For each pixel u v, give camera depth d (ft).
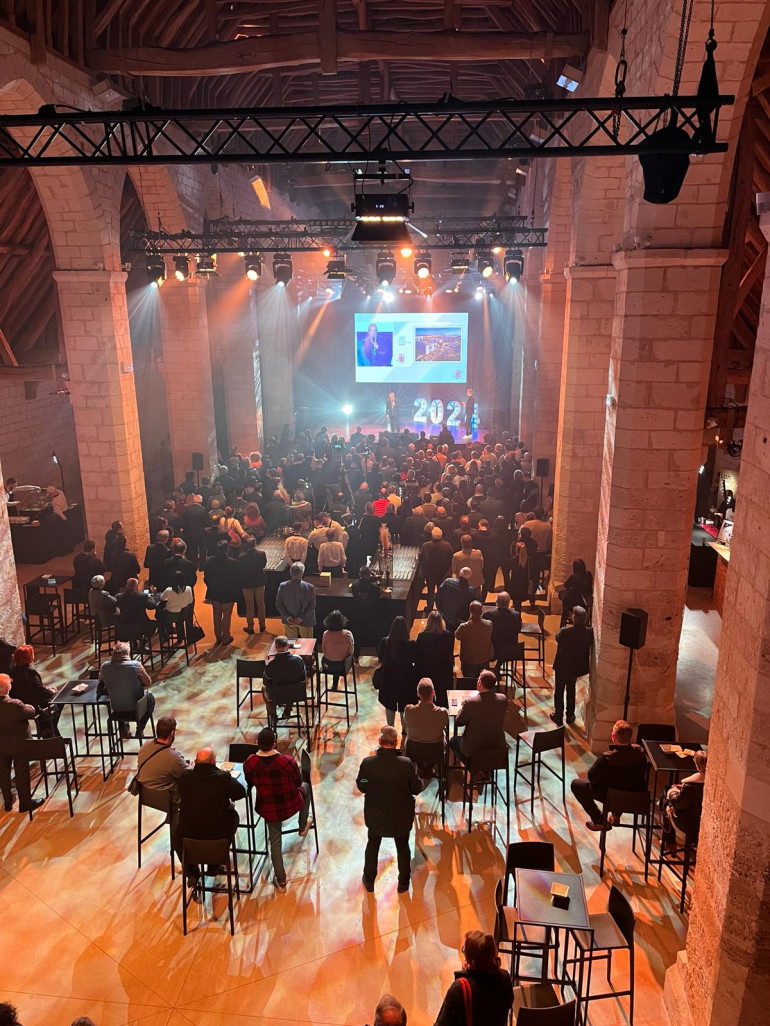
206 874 19.61
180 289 51.78
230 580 33.86
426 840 21.99
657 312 23.38
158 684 31.12
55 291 43.04
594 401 36.47
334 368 94.58
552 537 40.22
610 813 22.85
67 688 24.75
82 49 35.47
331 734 27.43
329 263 49.32
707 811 15.49
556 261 48.98
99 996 16.84
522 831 22.39
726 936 13.88
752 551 13.66
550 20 35.40
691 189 22.43
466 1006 12.52
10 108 32.48
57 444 58.54
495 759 21.38
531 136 45.16
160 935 18.56
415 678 25.64
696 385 23.81
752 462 13.92
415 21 42.39
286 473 54.49
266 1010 16.49
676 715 28.37
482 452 61.67
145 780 19.56
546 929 15.92
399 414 94.84
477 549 36.45
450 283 88.07
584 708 28.86
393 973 17.43
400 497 45.91
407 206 23.15
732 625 14.60
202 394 53.67
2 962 17.75
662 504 24.76
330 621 27.17
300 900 19.72
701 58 20.34
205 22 39.45
